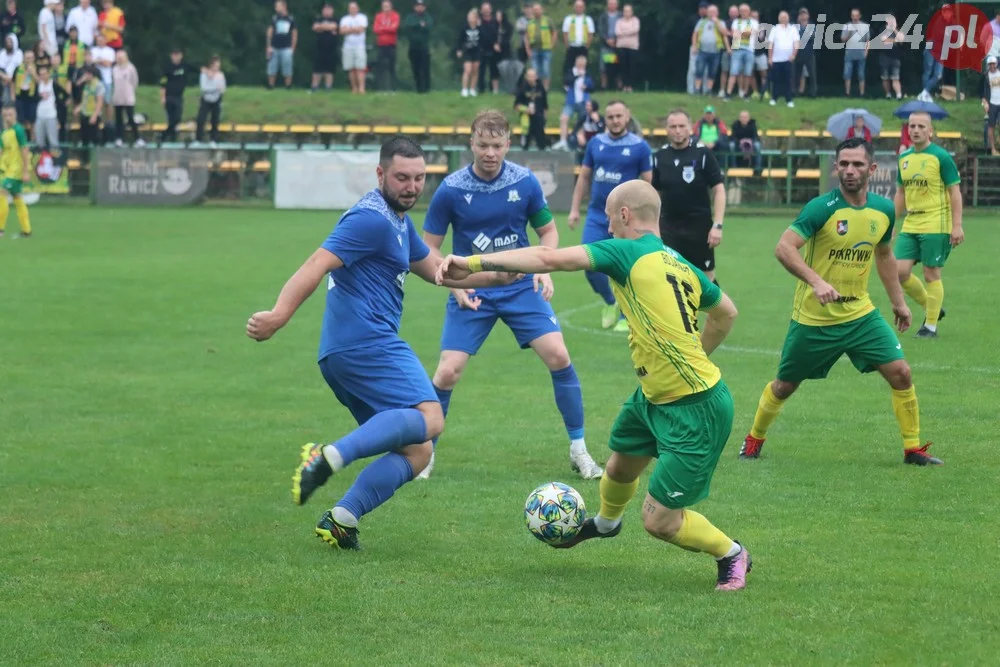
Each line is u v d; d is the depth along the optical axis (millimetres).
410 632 7762
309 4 78875
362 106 56719
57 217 43875
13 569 9023
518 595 8484
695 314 8633
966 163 48312
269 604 8289
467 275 8523
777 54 52562
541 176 46219
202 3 75562
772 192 49000
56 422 14297
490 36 57250
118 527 10156
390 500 11102
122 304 24062
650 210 8680
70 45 49594
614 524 9281
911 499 11031
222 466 12305
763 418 12617
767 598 8406
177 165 48938
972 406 15039
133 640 7648
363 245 9352
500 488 11562
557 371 12102
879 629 7797
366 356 9508
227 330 21234
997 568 9023
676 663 7242
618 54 55719
